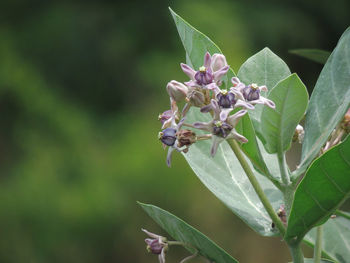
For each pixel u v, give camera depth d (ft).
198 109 8.49
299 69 53.62
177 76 47.47
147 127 40.27
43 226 37.17
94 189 37.81
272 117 7.26
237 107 7.09
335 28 56.85
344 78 7.34
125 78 51.52
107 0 55.01
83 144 41.34
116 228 37.40
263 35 52.65
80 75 52.21
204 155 8.36
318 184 6.58
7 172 41.14
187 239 7.73
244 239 35.99
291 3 55.67
